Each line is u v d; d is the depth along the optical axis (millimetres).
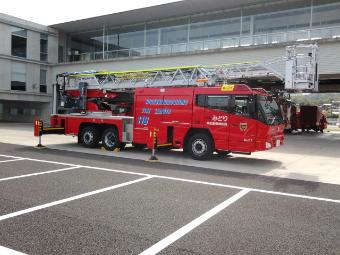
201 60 24125
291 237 4707
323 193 7414
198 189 7395
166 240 4488
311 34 21766
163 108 12383
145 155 12633
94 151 13438
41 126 14180
